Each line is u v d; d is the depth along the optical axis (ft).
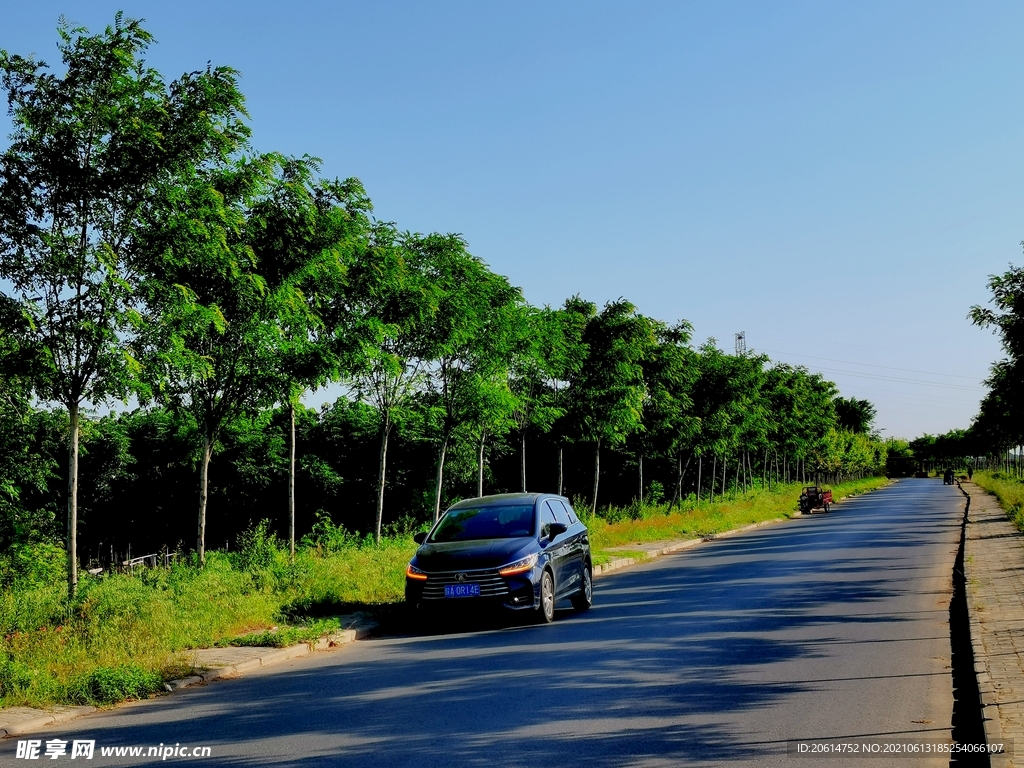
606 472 171.73
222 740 21.27
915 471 540.93
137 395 41.50
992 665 26.30
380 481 67.21
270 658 32.50
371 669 30.09
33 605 35.06
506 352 70.08
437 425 72.79
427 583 38.86
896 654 29.66
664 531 98.37
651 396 112.16
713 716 21.88
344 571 50.98
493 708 23.27
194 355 40.22
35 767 19.63
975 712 22.11
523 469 88.38
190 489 162.91
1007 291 70.33
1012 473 279.28
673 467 183.01
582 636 35.06
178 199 37.37
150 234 36.99
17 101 36.22
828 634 33.76
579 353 88.02
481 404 70.54
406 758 18.95
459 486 161.07
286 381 49.03
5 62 35.81
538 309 76.43
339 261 51.03
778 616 38.60
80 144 36.40
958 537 83.25
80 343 35.65
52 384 35.94
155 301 37.52
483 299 66.95
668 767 17.88
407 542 68.90
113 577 44.98
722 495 173.27
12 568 60.39
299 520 167.53
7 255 35.27
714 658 29.35
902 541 80.94
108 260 35.01
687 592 48.93
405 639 37.29
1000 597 40.88
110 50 36.24
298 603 42.39
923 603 41.91
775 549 78.48
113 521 164.66
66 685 26.25
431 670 29.25
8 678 25.90
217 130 38.32
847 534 94.38
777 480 244.63
